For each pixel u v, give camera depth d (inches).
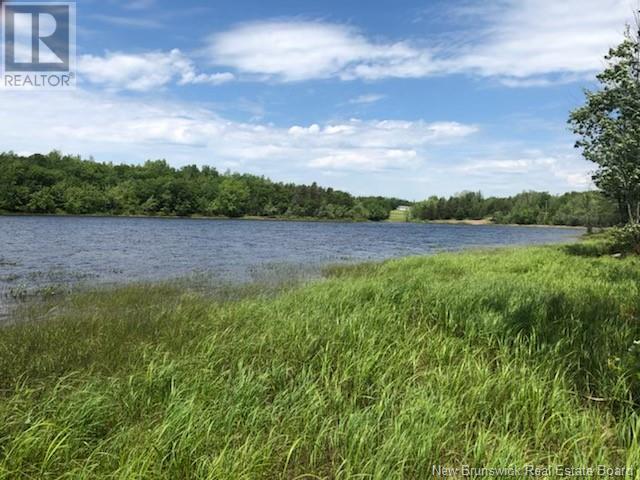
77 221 2802.7
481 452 172.2
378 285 456.1
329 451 188.7
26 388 233.6
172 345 305.0
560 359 252.8
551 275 582.9
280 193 5216.5
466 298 388.8
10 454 169.2
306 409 207.9
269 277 742.5
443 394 220.2
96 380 234.4
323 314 354.9
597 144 836.6
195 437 178.7
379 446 177.3
